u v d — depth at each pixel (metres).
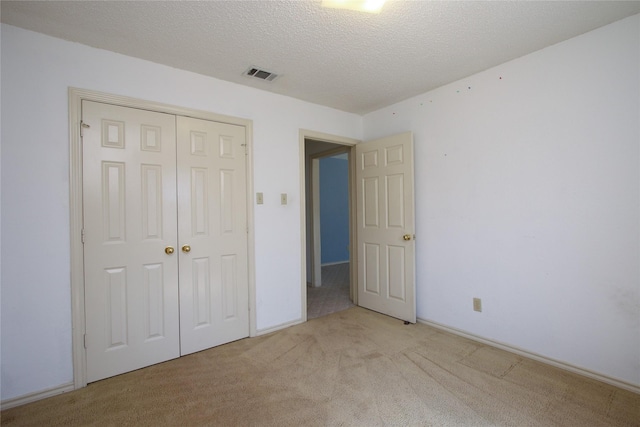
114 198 2.12
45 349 1.90
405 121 3.15
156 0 1.60
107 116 2.10
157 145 2.29
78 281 1.99
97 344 2.06
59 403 1.83
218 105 2.59
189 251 2.42
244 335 2.72
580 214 2.05
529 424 1.59
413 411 1.71
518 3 1.67
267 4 1.64
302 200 3.13
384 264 3.27
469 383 1.97
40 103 1.89
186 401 1.83
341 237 6.92
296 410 1.74
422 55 2.24
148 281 2.25
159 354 2.29
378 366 2.20
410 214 2.99
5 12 1.68
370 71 2.48
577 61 2.04
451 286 2.79
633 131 1.84
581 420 1.62
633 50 1.83
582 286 2.05
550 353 2.20
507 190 2.40
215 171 2.56
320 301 3.85
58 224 1.94
